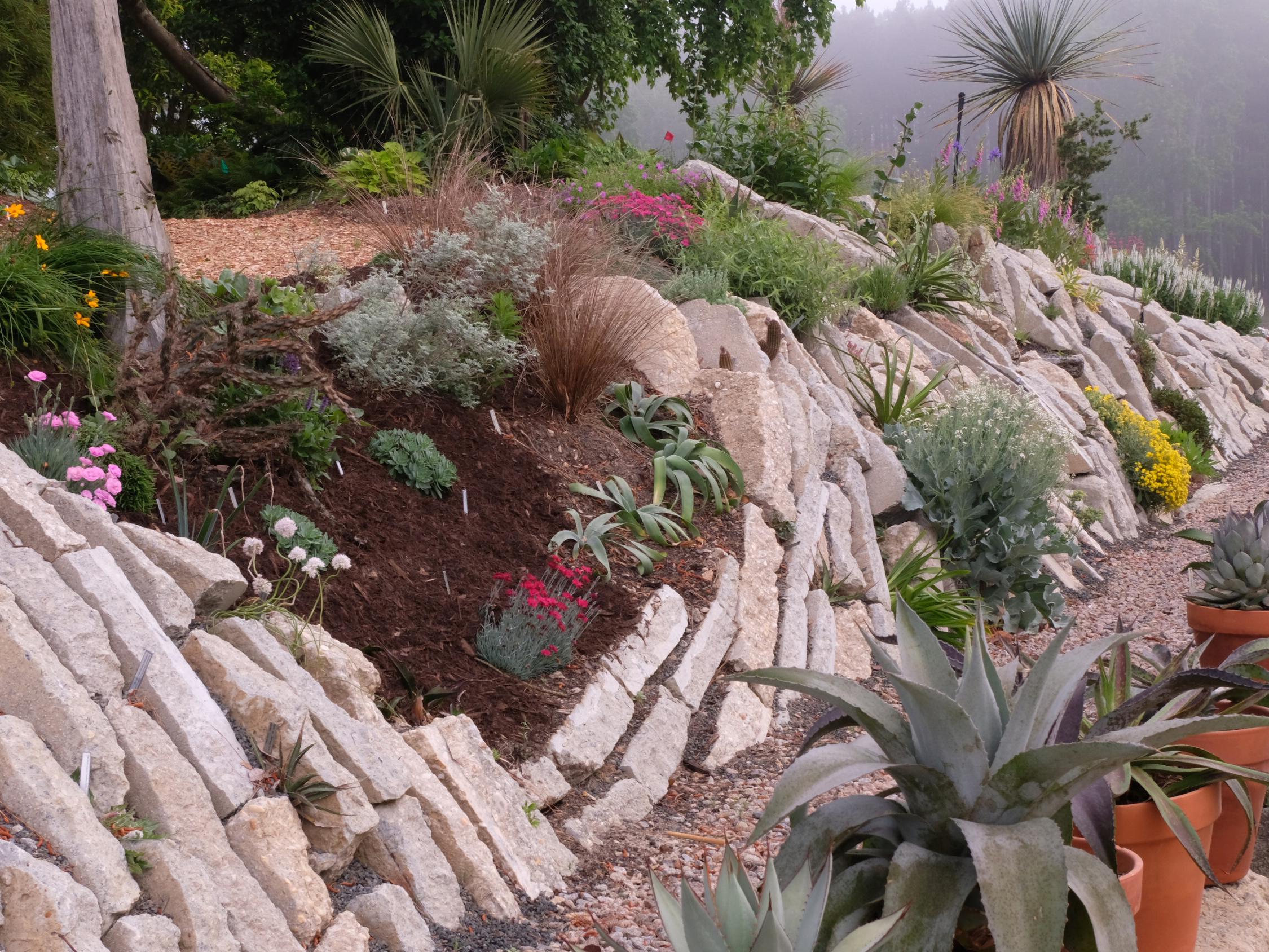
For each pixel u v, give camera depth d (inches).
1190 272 765.3
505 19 475.5
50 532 117.3
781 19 713.6
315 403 182.1
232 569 133.7
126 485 148.7
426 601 171.6
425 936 110.1
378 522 183.0
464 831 125.0
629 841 148.1
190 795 100.9
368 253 317.4
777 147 473.4
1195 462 489.7
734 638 205.5
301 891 102.0
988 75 892.0
